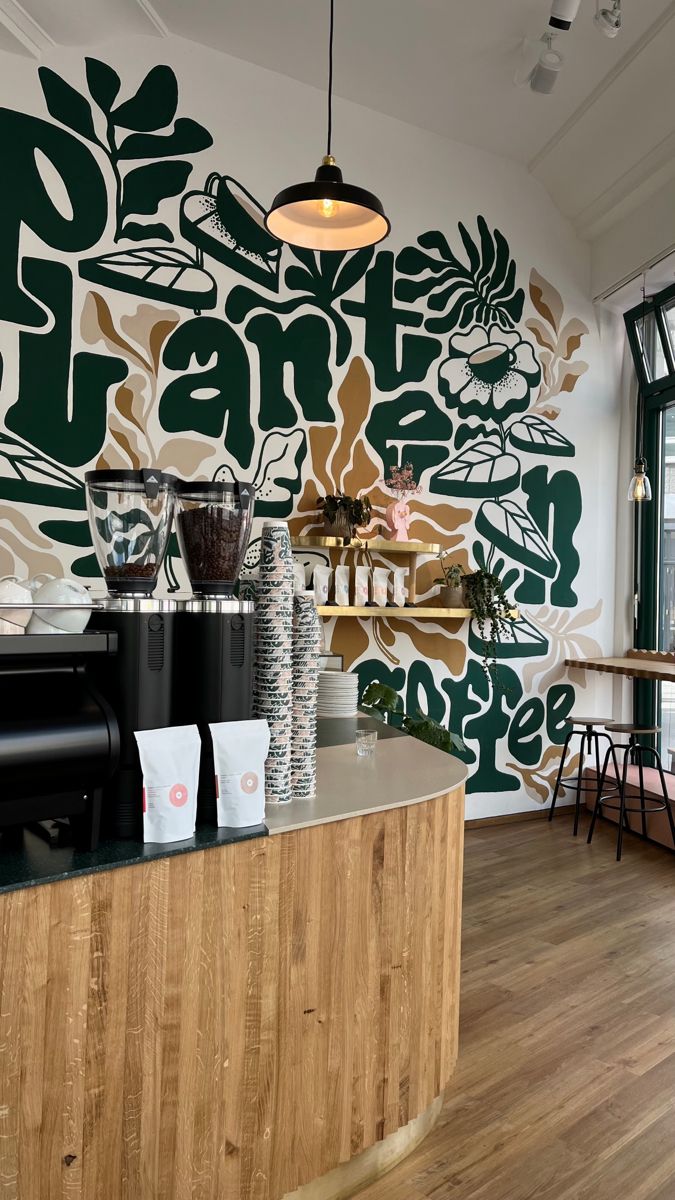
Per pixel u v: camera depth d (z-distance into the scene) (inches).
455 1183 81.7
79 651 61.2
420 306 208.5
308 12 169.0
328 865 74.4
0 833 65.8
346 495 196.2
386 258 203.5
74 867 58.1
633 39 173.6
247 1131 69.3
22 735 57.1
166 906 63.1
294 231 136.6
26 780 57.2
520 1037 110.3
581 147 210.2
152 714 65.4
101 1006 59.6
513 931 146.7
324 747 109.3
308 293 192.1
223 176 181.0
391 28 173.8
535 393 228.1
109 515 68.1
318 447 193.2
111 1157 60.6
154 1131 63.1
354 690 139.9
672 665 206.4
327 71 188.2
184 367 175.5
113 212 167.6
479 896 164.6
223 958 66.9
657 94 183.9
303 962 72.9
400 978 82.0
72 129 163.2
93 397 165.2
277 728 77.0
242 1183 69.2
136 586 68.8
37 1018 56.2
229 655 70.3
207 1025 66.1
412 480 206.2
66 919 57.6
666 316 227.6
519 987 124.8
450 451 212.7
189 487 71.7
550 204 232.4
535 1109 94.3
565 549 233.5
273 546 77.4
